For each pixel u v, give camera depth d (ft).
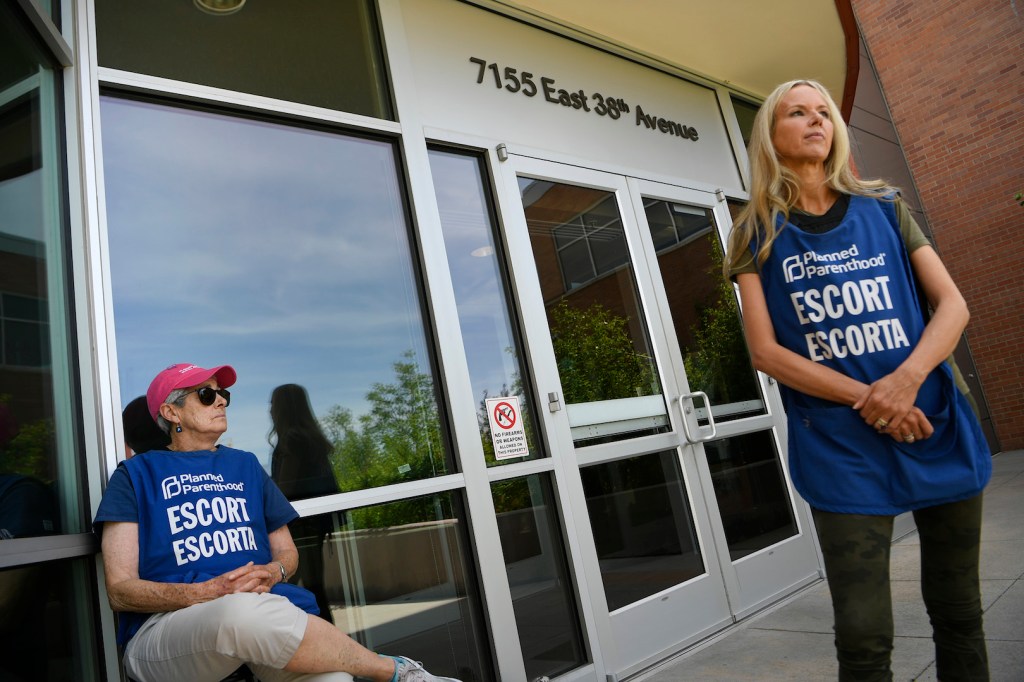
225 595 5.72
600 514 11.02
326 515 8.34
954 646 5.15
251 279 8.60
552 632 9.87
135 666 5.79
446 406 9.78
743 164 16.53
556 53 13.32
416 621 8.68
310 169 9.54
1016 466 26.81
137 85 8.22
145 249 7.92
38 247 6.57
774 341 5.32
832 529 4.91
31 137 6.73
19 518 5.45
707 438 12.53
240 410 8.14
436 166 11.00
